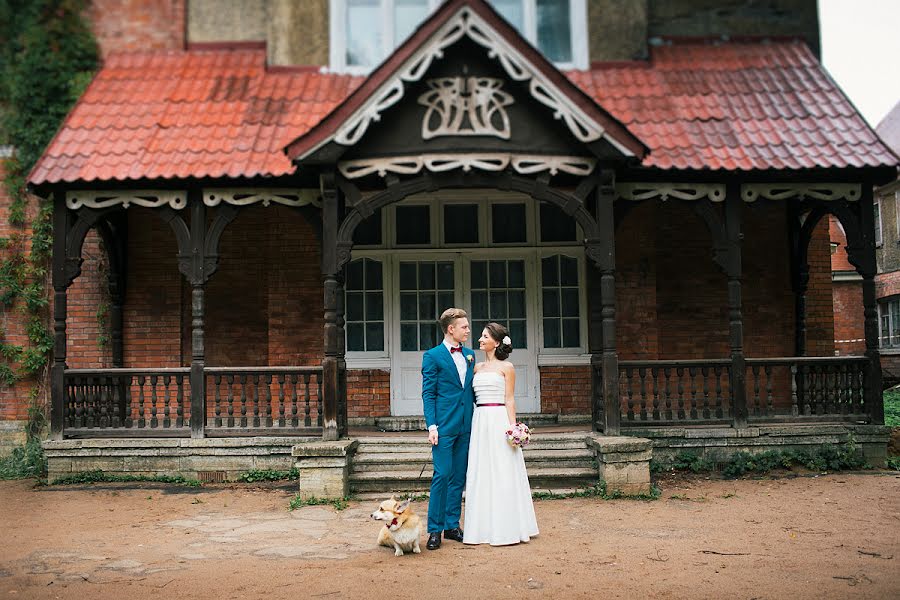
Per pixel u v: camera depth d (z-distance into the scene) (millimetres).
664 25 11672
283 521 7145
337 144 8133
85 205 9125
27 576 5406
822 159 9031
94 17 11430
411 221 11156
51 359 10969
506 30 8047
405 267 11109
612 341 8594
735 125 9797
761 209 11305
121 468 9281
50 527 7023
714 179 9172
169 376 9305
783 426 9281
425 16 11469
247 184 9117
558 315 11039
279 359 10812
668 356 11047
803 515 7074
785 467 9172
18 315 10945
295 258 10930
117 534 6707
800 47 11477
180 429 9234
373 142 8359
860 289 22625
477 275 11109
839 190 9289
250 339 11008
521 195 11133
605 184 8445
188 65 11133
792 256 11203
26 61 11219
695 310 11109
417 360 10992
